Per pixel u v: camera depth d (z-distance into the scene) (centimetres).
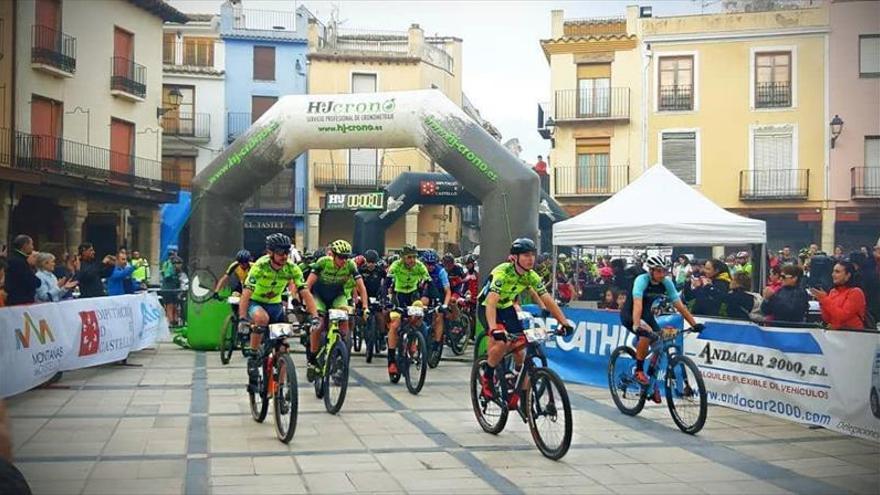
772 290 937
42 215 2344
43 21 2203
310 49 3391
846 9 2564
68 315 952
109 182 2373
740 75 2677
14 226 2261
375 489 527
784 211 2623
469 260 1370
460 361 1212
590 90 2842
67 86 2273
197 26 3303
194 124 3266
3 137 2056
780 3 2692
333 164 3325
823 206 2580
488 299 661
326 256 851
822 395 724
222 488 523
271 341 701
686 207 1168
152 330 1261
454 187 1812
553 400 611
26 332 844
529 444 663
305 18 3381
